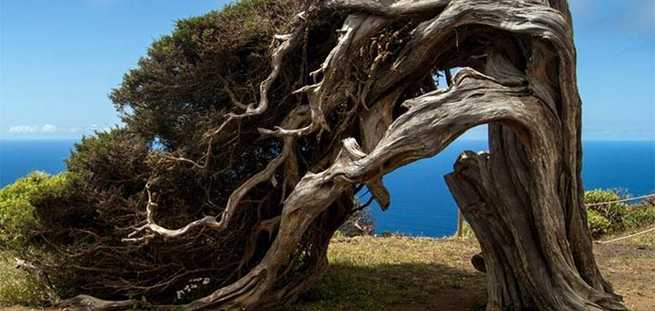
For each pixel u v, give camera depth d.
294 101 8.30
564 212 7.50
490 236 7.94
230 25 8.23
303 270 8.96
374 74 7.72
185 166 8.17
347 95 7.69
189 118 8.45
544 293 7.37
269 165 7.98
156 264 8.39
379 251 13.28
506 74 7.18
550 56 6.94
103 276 8.44
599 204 16.22
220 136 8.15
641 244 14.27
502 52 7.41
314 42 8.30
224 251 8.64
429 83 8.48
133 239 7.99
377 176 7.02
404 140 6.79
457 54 7.89
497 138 7.80
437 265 11.92
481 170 7.90
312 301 9.07
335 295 9.36
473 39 7.62
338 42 7.61
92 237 8.50
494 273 7.93
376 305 8.83
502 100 6.82
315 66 8.30
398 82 7.84
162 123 8.50
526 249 7.47
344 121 7.85
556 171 7.30
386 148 6.84
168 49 8.63
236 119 8.00
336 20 8.01
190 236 8.12
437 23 7.25
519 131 6.99
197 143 8.15
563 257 7.36
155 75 8.59
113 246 8.31
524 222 7.54
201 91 8.44
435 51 7.61
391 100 7.89
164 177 8.23
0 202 13.16
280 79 8.30
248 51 8.41
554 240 7.29
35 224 8.63
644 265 11.88
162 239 8.09
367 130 7.78
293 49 7.96
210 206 8.41
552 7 7.47
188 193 8.49
